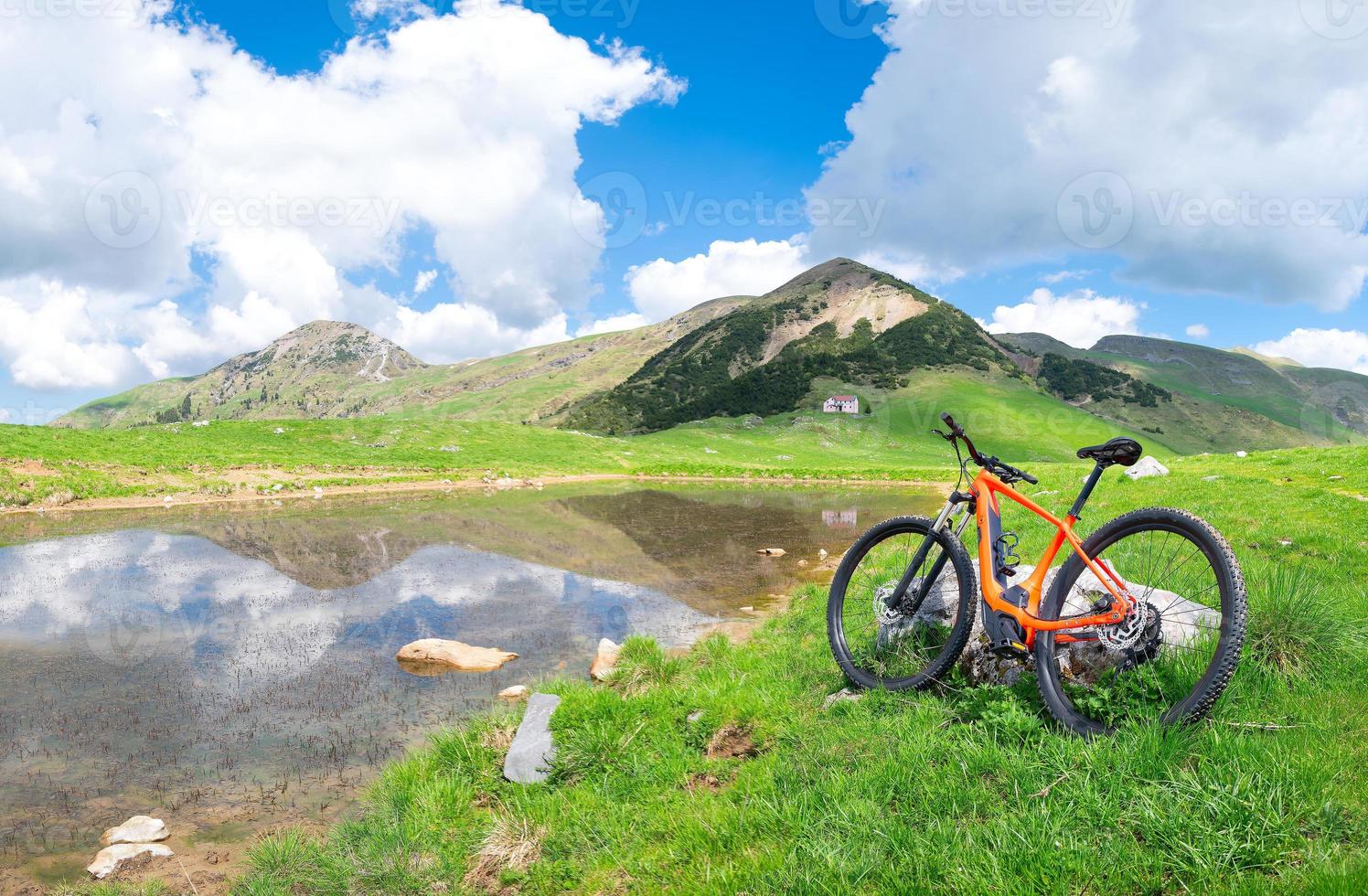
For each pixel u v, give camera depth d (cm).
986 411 14050
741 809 432
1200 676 427
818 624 994
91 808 612
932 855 338
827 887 335
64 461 3594
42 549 2034
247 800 623
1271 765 347
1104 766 378
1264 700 443
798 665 738
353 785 648
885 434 12081
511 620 1248
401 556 1909
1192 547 489
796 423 12169
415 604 1364
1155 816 330
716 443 9406
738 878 364
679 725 604
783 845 383
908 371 17750
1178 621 471
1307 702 434
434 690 893
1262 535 1238
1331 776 337
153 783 657
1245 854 301
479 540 2203
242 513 2969
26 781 663
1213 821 323
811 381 17325
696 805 466
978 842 345
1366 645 505
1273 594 526
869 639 654
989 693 490
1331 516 1370
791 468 7038
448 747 644
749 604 1367
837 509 3381
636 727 596
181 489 3634
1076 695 448
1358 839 298
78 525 2550
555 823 489
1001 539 509
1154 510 420
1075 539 454
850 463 9069
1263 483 1909
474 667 985
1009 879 314
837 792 411
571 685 752
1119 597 425
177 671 977
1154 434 18250
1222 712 411
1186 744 380
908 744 448
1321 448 2920
